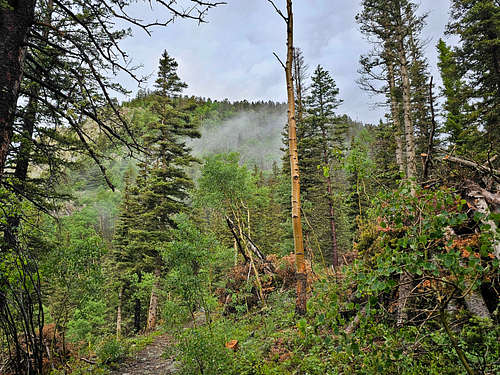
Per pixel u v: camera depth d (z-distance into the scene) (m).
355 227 16.34
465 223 3.85
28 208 5.39
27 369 4.52
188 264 6.24
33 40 5.29
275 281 11.92
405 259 2.12
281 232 29.50
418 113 18.17
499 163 5.89
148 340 11.13
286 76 7.33
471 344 3.11
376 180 4.96
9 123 3.93
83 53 4.53
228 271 13.22
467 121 16.09
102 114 5.46
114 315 21.89
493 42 15.14
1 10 3.84
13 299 4.50
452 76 17.58
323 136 24.05
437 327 3.90
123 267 20.45
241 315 10.32
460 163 5.24
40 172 9.98
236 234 13.55
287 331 6.39
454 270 2.09
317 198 21.69
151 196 18.52
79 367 7.23
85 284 6.38
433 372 2.98
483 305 3.63
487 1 15.34
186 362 5.36
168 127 18.81
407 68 15.67
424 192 2.42
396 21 14.98
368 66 15.73
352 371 3.68
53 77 5.53
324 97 24.69
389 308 4.05
